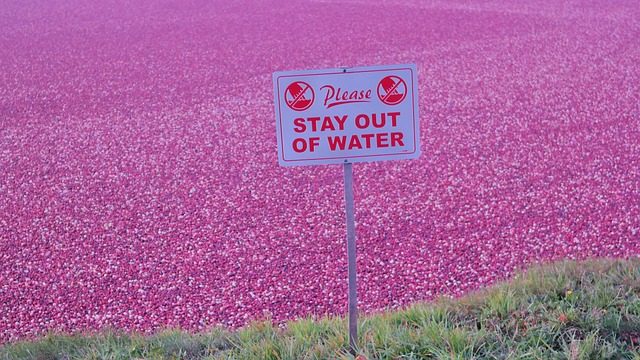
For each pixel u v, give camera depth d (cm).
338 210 808
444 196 829
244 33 1789
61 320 621
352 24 1819
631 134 990
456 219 769
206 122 1154
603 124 1038
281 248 726
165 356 467
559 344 424
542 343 427
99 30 1914
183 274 688
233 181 912
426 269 667
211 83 1382
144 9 2162
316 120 406
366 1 2103
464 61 1427
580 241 702
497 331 446
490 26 1717
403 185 866
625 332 434
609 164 891
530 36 1602
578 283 522
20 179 955
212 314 615
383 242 725
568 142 975
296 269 683
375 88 404
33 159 1028
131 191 897
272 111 1194
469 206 798
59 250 752
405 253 700
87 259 729
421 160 945
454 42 1585
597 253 675
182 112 1213
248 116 1173
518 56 1445
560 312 457
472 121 1088
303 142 409
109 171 969
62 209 855
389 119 408
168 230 784
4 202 884
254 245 736
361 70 400
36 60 1631
